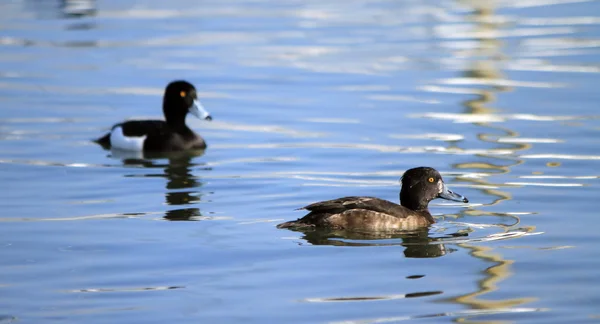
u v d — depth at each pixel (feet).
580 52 88.89
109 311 31.65
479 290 33.40
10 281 34.71
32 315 31.37
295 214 43.50
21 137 62.34
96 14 117.60
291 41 97.55
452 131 61.77
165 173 53.16
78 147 60.29
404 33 101.40
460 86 76.18
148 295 33.12
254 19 111.86
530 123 63.26
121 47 95.81
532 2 120.98
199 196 47.34
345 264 36.45
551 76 79.10
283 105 71.15
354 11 116.88
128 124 60.95
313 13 115.96
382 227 40.86
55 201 46.70
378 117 66.39
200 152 58.85
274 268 35.91
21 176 52.21
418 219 41.75
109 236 40.34
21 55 92.22
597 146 56.44
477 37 98.22
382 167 52.95
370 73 81.97
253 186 49.24
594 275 34.76
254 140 61.21
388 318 30.86
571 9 114.52
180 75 82.58
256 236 40.14
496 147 57.06
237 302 32.40
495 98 71.61
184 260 36.91
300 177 51.06
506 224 41.81
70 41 99.60
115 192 48.55
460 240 39.60
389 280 34.58
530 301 32.32
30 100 73.61
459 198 42.83
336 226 40.81
